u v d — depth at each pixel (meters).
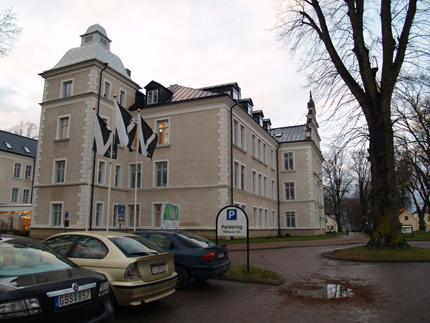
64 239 6.90
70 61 28.12
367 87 16.31
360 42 16.25
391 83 15.96
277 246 21.33
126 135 17.91
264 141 37.50
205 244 8.98
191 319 6.21
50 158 26.55
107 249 6.31
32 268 4.30
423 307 7.05
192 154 26.56
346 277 10.55
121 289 5.79
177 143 27.23
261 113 37.00
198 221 25.48
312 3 17.06
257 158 33.66
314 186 43.31
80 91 26.50
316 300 7.70
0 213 34.72
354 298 7.86
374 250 15.20
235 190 27.16
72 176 25.30
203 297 7.88
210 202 25.39
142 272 6.02
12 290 3.58
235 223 10.90
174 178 26.83
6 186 42.47
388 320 6.25
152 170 27.73
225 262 9.06
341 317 6.44
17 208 34.00
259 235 33.22
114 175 27.08
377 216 16.19
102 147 16.75
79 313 4.13
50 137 26.89
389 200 15.84
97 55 27.52
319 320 6.27
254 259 15.02
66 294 4.01
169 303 7.29
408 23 15.63
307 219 40.94
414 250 15.19
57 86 27.55
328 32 16.77
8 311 3.44
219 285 9.30
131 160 28.72
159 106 28.00
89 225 24.39
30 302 3.63
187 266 8.52
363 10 16.28
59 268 4.50
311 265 13.23
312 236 37.94
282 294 8.30
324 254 16.34
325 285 9.37
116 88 28.36
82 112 25.89
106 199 26.16
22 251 4.59
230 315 6.51
